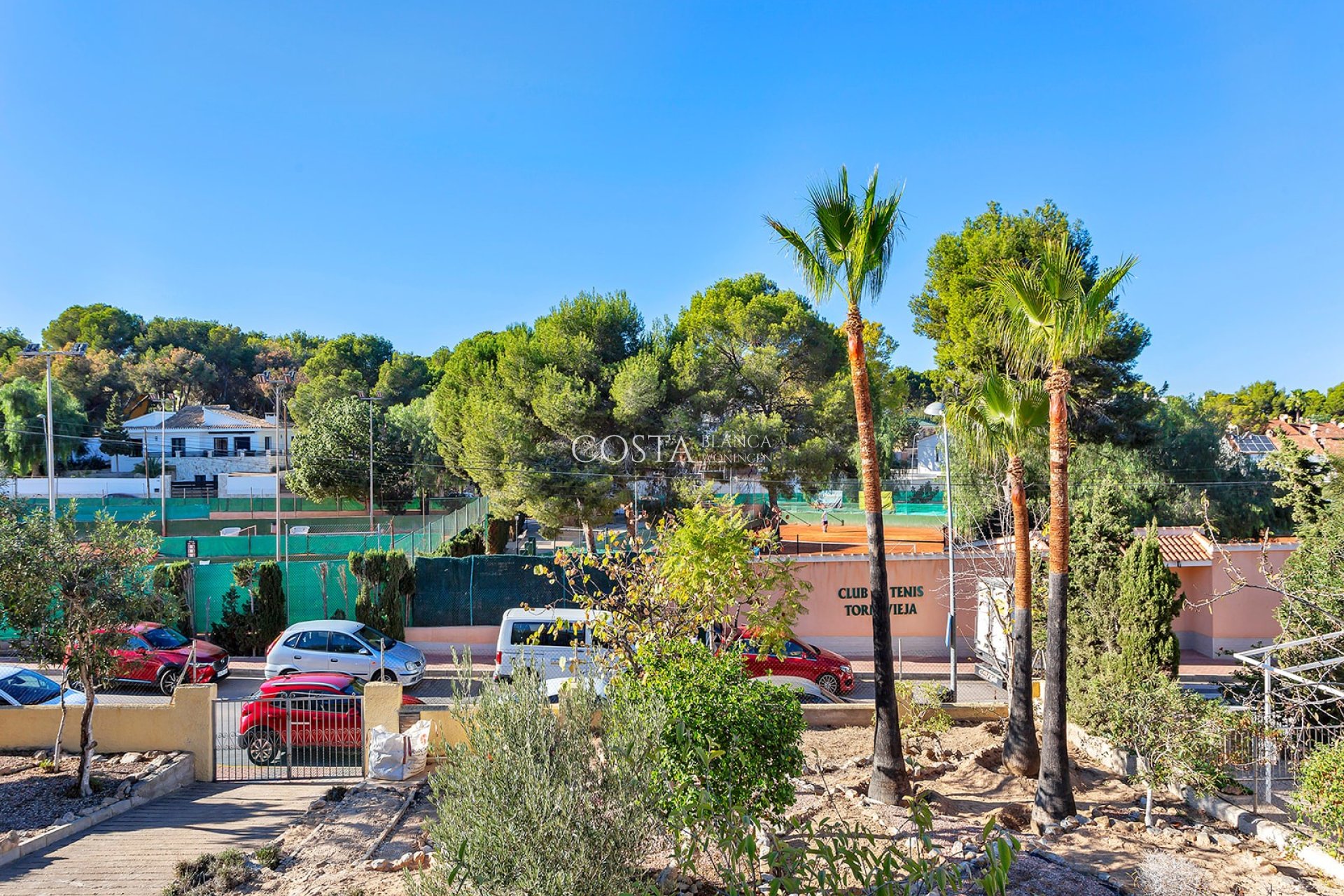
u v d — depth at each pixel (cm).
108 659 1177
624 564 1210
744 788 736
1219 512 3148
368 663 1841
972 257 2869
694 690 767
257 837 1007
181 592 2170
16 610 1112
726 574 1088
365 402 5059
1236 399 7856
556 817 574
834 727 1482
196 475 6356
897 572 2288
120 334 8869
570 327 3091
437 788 634
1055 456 985
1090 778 1175
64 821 1041
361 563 2234
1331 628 1256
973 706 1552
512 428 2880
